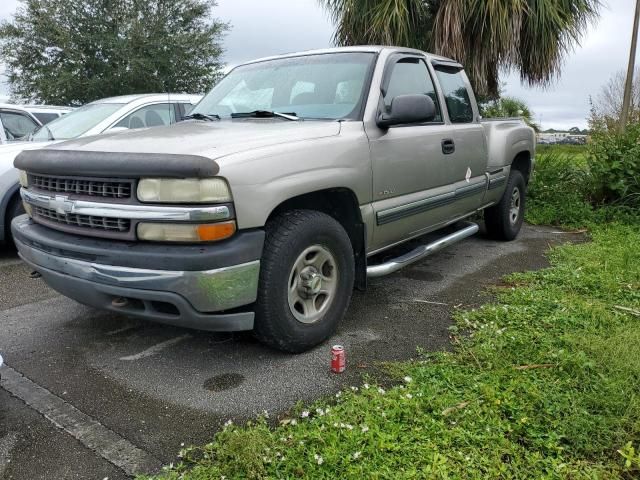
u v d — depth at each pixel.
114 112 6.55
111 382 3.00
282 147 2.96
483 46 7.81
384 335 3.55
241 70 4.60
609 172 7.31
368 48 4.12
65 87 18.94
